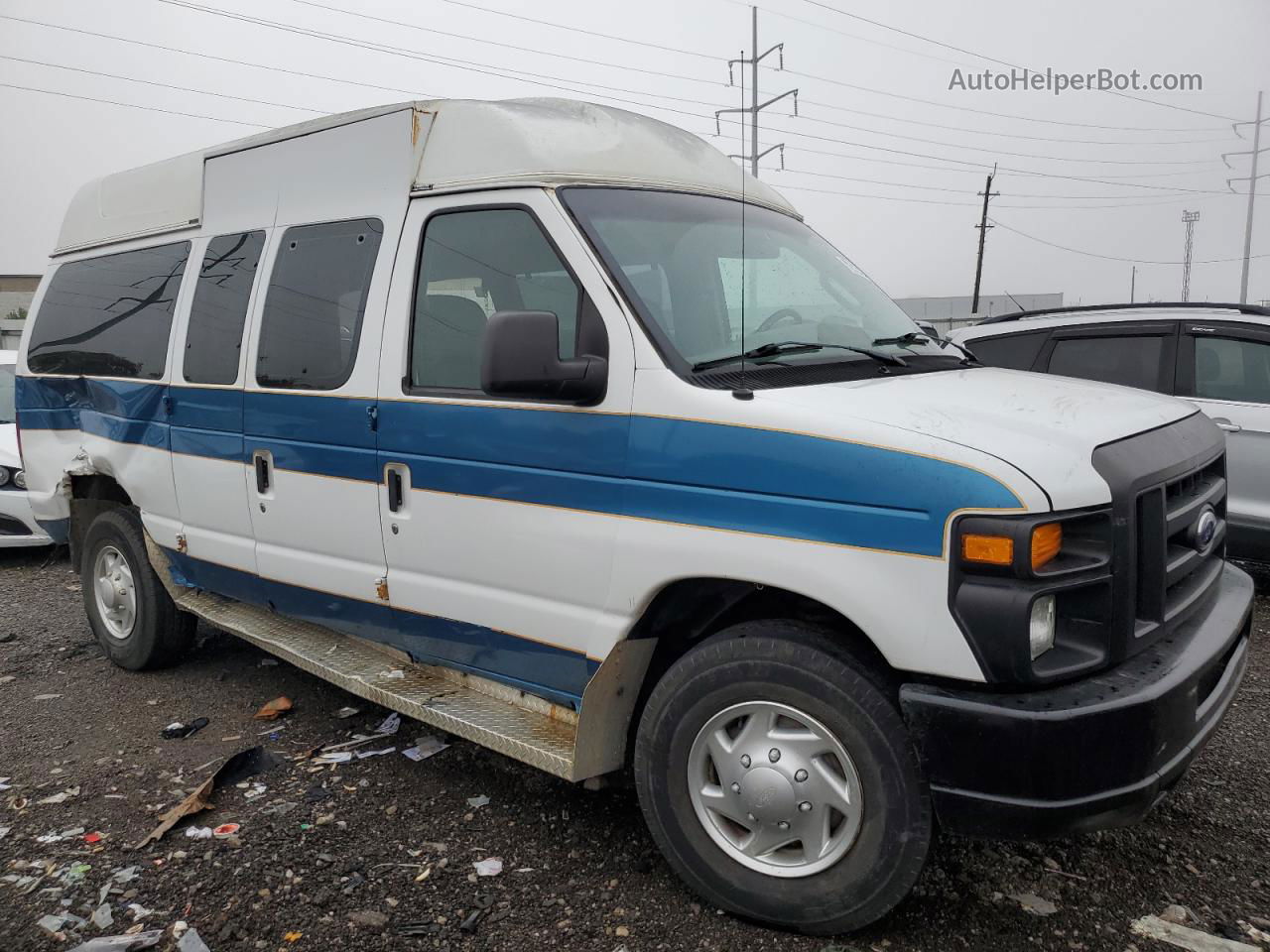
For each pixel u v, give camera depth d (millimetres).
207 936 2922
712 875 2949
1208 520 3080
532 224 3297
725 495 2816
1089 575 2527
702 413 2865
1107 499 2545
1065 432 2674
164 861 3342
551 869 3273
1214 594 3186
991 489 2445
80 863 3342
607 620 3090
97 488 5617
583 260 3139
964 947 2814
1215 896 3037
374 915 3002
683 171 3773
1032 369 7113
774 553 2719
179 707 4836
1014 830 2498
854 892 2730
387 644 3941
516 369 2912
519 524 3283
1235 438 6281
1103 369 6852
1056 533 2467
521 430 3254
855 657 2705
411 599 3701
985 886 3117
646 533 2967
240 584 4582
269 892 3141
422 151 3678
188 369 4672
